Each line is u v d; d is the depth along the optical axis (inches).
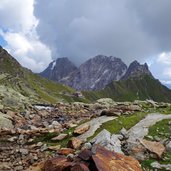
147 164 722.8
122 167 636.7
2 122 1193.4
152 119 1013.2
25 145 954.1
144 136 868.0
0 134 1057.5
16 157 836.0
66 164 643.5
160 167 703.1
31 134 1029.2
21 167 757.9
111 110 1130.7
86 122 1051.9
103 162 631.8
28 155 839.1
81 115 1437.0
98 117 1081.4
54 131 1017.5
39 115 1486.2
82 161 650.8
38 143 921.5
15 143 982.4
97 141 809.5
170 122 967.0
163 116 1050.1
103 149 682.8
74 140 842.8
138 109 1241.4
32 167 727.1
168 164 714.8
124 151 792.9
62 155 775.1
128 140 840.3
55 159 690.8
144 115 1083.9
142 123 976.9
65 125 1074.1
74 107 1742.1
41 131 1029.2
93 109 1652.3
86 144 795.4
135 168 652.7
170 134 884.0
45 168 680.4
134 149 778.8
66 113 1523.1
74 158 687.1
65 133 981.8
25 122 1312.7
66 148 815.1
